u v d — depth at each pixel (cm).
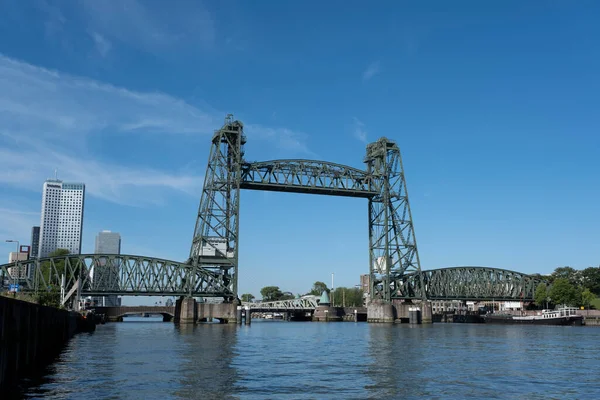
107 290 14100
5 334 3438
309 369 5028
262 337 9638
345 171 16250
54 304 8156
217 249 14562
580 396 3769
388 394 3781
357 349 7194
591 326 15438
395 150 16838
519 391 3941
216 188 14712
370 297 17112
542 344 8062
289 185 15200
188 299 14450
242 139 14900
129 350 6656
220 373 4659
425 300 16912
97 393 3638
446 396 3725
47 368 4884
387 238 16488
